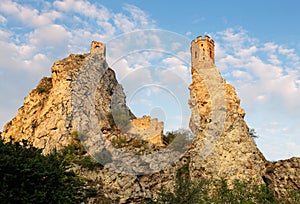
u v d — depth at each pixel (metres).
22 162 30.72
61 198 31.00
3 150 31.66
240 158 64.44
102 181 59.25
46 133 74.62
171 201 35.31
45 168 31.61
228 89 80.81
